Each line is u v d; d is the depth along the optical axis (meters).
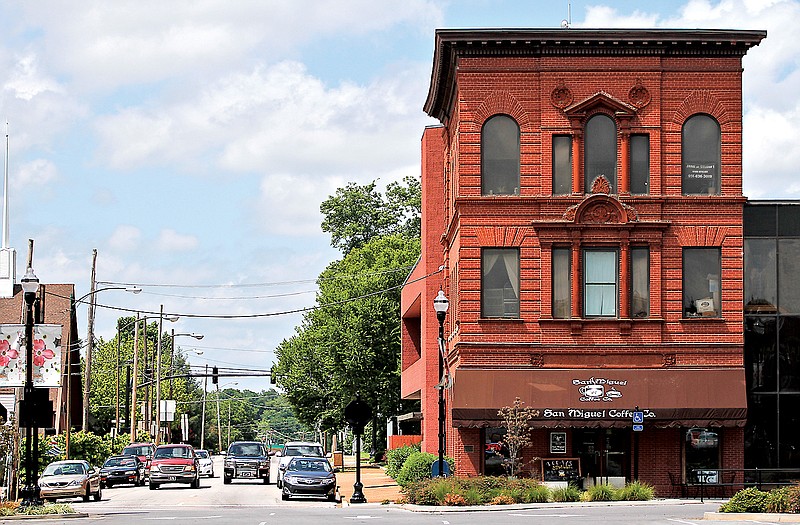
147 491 58.16
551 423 44.22
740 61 45.59
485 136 45.59
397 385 85.31
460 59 45.59
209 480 74.38
